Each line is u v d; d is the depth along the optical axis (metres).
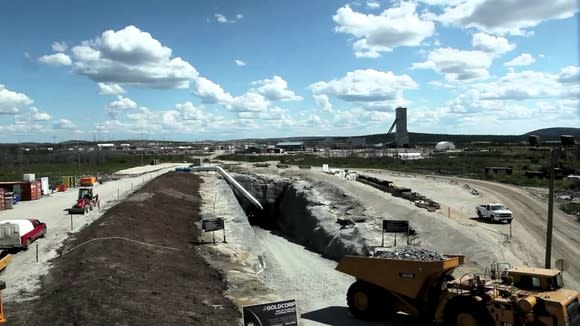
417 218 50.25
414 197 65.88
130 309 21.56
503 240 40.81
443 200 67.31
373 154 190.75
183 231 46.19
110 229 37.69
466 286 21.30
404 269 23.62
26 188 64.06
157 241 38.38
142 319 20.72
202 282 29.77
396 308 24.41
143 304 22.66
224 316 23.28
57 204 59.66
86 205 51.72
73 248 33.56
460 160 139.12
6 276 27.83
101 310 20.91
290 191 91.44
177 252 36.22
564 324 18.53
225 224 52.56
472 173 108.31
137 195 59.59
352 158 172.00
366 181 87.94
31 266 29.95
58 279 26.25
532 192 73.81
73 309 20.86
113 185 82.38
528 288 20.36
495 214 49.91
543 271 20.66
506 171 100.88
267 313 18.14
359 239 46.06
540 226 48.28
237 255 38.91
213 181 96.50
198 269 32.81
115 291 23.69
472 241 39.00
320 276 38.81
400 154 171.50
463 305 20.75
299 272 40.59
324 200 72.62
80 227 42.88
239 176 104.12
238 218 56.59
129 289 24.62
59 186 76.69
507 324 19.56
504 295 20.09
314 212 65.25
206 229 41.56
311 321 25.84
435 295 22.94
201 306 24.34
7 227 33.53
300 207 76.50
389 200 62.09
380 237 45.22
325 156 193.12
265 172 118.38
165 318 21.28
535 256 36.44
